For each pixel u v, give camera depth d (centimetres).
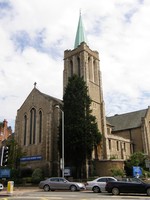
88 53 5953
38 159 4984
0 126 8344
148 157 5269
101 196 2131
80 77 5075
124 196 2130
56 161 4806
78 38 6212
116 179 2723
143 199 1816
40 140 5134
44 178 4394
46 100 5300
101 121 5584
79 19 6494
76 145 4384
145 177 4156
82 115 4612
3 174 4500
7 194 2558
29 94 5744
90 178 4097
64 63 6172
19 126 5659
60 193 2636
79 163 4484
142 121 6391
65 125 4625
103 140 5303
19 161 4838
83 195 2286
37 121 5322
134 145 6375
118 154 5684
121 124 6906
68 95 4850
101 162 4481
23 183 4316
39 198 1983
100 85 5975
